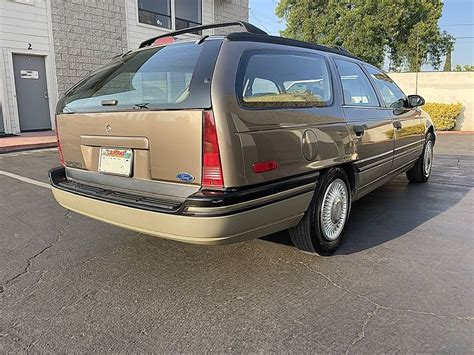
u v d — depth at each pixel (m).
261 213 2.55
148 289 2.77
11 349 2.13
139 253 3.38
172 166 2.50
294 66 3.02
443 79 16.34
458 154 9.24
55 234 3.83
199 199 2.32
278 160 2.65
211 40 2.68
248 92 2.53
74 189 3.11
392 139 4.37
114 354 2.10
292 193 2.78
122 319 2.41
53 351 2.12
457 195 5.30
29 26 10.50
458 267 3.08
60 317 2.43
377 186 4.30
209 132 2.33
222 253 3.36
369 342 2.18
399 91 5.14
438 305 2.54
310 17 24.77
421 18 22.23
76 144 3.17
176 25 14.62
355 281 2.86
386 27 21.34
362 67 4.21
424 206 4.77
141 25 13.32
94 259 3.26
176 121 2.43
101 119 2.87
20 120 10.70
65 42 11.32
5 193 5.33
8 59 10.22
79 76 11.77
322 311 2.48
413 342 2.17
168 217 2.43
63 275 2.98
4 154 8.44
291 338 2.22
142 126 2.60
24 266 3.13
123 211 2.67
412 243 3.58
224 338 2.22
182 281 2.88
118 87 2.96
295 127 2.81
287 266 3.12
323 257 3.27
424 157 5.91
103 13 12.15
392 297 2.64
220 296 2.67
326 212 3.25
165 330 2.30
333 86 3.43
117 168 2.82
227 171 2.34
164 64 2.72
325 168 3.12
